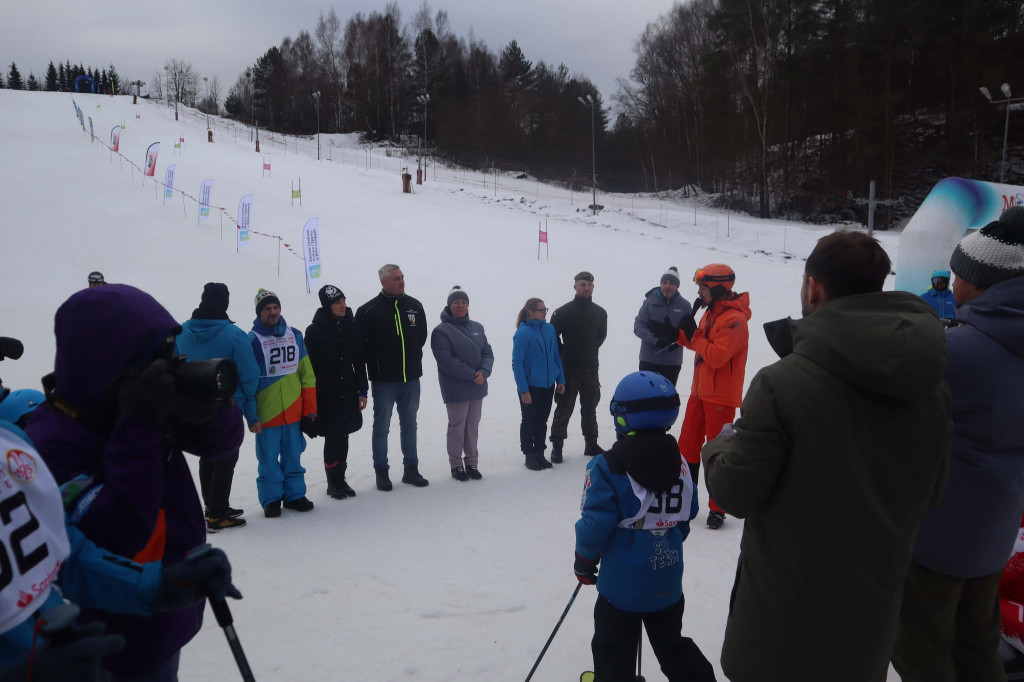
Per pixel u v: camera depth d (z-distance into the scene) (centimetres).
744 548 221
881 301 201
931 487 203
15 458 135
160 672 181
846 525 196
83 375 168
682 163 5531
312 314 1409
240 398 523
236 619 373
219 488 516
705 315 510
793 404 196
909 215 3822
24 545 132
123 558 161
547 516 536
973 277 254
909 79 3956
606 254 2205
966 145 3819
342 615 377
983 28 3747
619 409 272
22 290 1530
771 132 4325
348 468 689
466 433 646
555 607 386
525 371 661
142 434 164
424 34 7544
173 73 9906
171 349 176
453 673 318
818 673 202
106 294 170
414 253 2011
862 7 4041
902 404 195
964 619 252
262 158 3984
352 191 3167
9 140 3488
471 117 6719
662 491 265
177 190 2572
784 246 2634
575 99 7038
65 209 2184
